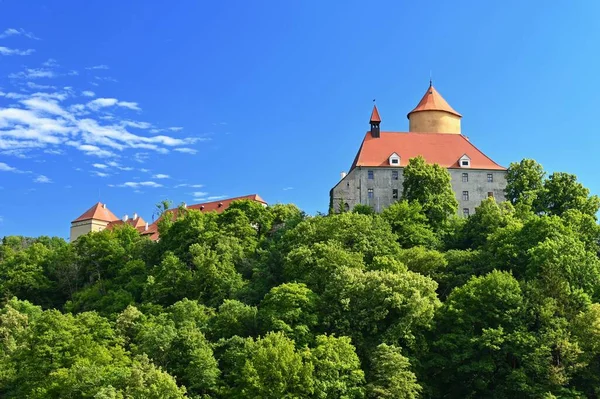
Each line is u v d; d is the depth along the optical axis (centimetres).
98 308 12669
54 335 8762
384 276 9325
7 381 8556
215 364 8238
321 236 11781
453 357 8512
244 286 11325
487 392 8531
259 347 8081
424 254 10956
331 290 9369
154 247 14812
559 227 10750
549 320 8669
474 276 9825
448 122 16512
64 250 15962
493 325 8906
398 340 8838
